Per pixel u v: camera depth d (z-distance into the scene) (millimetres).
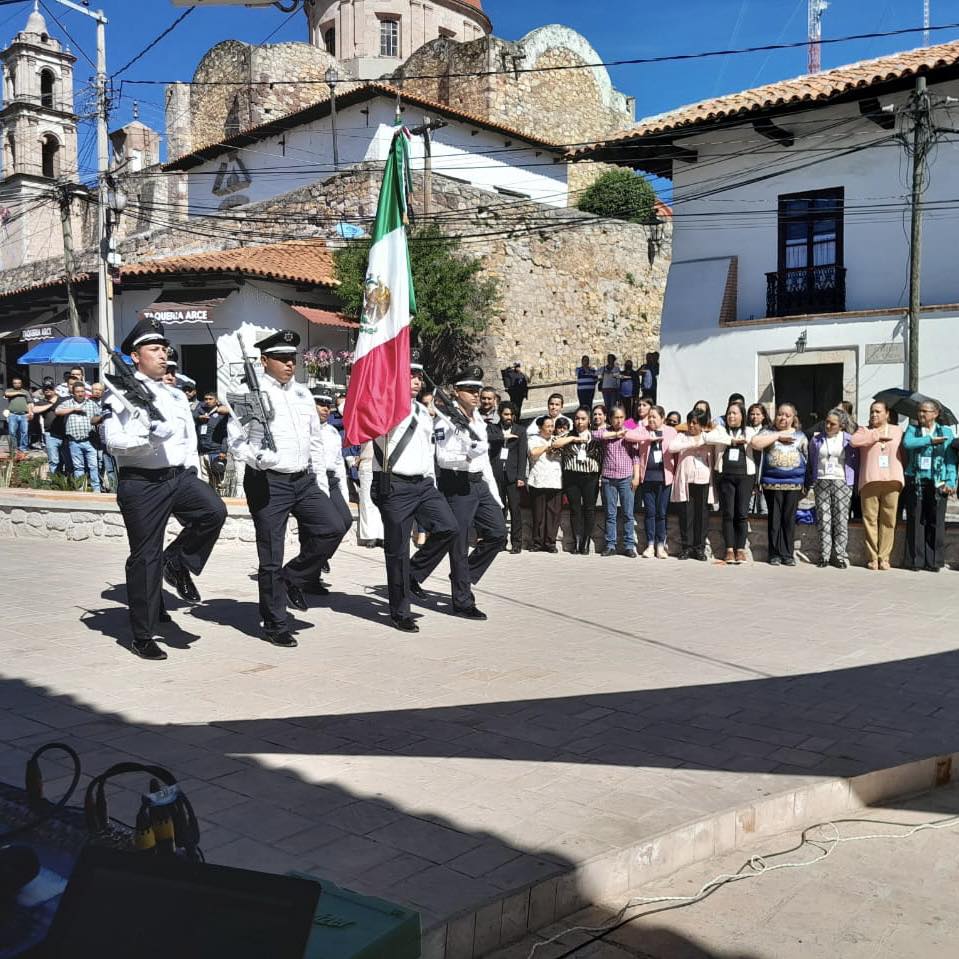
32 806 2820
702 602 8883
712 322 19109
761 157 18703
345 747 4656
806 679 6230
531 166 30875
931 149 16828
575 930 3340
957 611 8602
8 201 41281
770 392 18562
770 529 11281
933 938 3381
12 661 6109
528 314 26984
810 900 3631
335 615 7895
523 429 12305
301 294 24219
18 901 2363
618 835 3748
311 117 28281
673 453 11719
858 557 11305
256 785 4129
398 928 2594
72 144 42750
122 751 4496
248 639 6926
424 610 8234
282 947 2207
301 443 6879
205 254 25969
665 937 3330
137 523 6168
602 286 29484
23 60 41281
